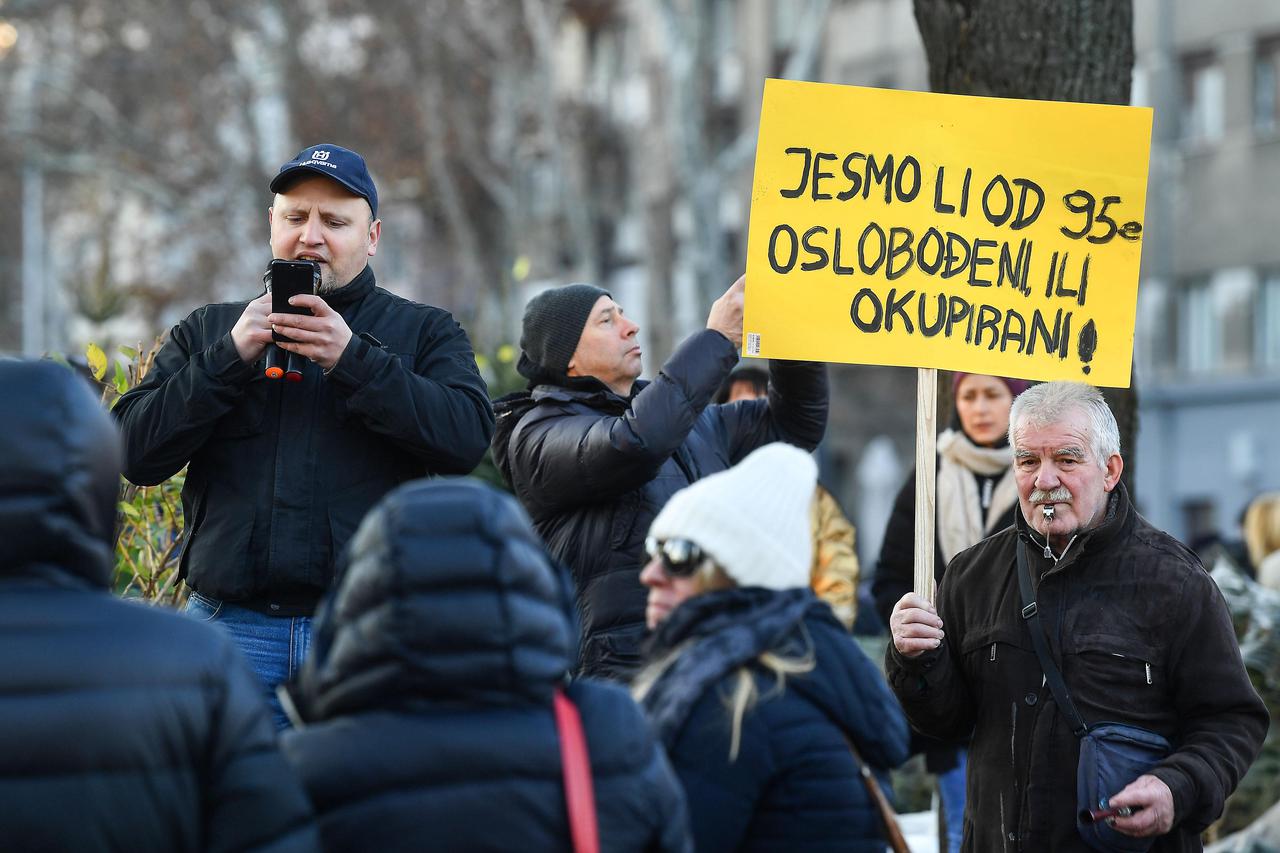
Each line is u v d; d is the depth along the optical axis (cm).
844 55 8756
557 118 7719
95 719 722
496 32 7756
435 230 9006
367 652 759
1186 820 1148
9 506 746
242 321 1166
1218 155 7394
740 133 9119
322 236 1222
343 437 1192
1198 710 1163
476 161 8006
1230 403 7362
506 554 769
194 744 735
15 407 755
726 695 880
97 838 717
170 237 8319
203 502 1200
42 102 8325
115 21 8212
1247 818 1908
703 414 1409
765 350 1292
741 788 870
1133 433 1733
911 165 1317
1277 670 1916
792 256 1302
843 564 1786
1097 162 1325
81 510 758
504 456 1389
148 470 1175
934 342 1305
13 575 750
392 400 1162
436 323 1262
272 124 8450
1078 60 1723
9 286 9412
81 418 764
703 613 900
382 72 7938
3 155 8312
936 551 1680
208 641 753
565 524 1297
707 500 905
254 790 740
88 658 730
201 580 1191
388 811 756
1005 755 1193
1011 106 1324
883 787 918
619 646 1256
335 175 1222
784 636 894
